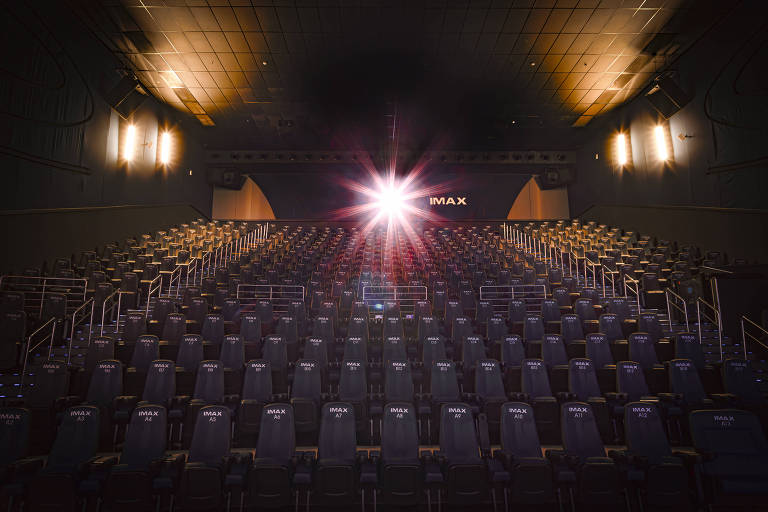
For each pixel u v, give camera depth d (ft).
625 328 21.42
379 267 37.86
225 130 47.44
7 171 24.90
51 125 28.22
